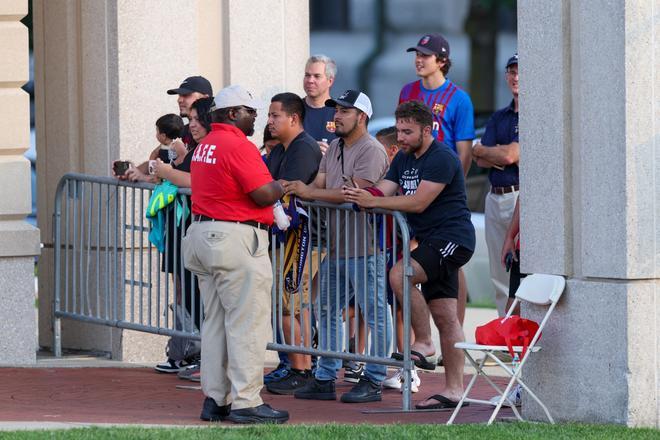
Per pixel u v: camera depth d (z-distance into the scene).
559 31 27.16
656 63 26.22
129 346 36.62
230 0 38.56
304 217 30.61
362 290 30.33
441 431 24.59
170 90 35.09
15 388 31.50
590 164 26.72
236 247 26.12
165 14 37.22
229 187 26.06
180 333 33.44
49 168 38.44
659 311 26.27
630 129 26.05
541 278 27.44
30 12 56.50
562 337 27.30
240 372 26.41
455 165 29.11
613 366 26.30
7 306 35.25
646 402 26.19
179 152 33.91
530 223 28.00
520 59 28.08
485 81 102.69
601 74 26.48
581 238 27.03
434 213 29.19
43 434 23.55
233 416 26.55
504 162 35.00
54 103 38.09
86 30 37.34
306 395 30.86
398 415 28.53
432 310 29.42
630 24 26.02
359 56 129.00
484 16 102.81
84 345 38.09
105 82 36.94
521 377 28.17
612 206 26.30
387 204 28.89
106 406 29.05
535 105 27.78
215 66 38.59
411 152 29.39
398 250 29.89
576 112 27.06
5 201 35.09
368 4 129.75
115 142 36.81
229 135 26.27
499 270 36.56
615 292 26.22
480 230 50.97
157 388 31.91
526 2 27.83
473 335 42.97
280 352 32.69
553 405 27.48
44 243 38.62
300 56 39.81
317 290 31.41
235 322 26.41
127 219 36.31
